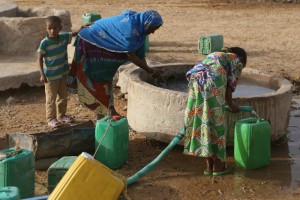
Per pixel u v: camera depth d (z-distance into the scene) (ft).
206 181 22.18
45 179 22.11
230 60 22.13
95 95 26.12
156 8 63.31
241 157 22.99
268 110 24.11
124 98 32.63
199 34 50.03
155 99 24.38
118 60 25.58
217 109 21.75
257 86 27.66
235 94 26.30
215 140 21.98
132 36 24.52
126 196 17.76
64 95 27.66
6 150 20.29
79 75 26.04
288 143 26.37
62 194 16.79
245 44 45.88
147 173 22.66
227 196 20.93
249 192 21.27
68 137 23.35
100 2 66.69
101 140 21.06
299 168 23.50
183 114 23.72
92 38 25.27
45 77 26.71
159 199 20.58
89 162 17.08
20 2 65.98
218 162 22.66
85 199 16.88
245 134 22.59
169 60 40.34
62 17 39.68
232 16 58.90
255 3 66.33
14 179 19.27
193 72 21.93
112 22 25.09
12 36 37.91
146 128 25.03
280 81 26.66
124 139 23.21
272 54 42.39
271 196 20.98
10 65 35.12
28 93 33.37
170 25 54.08
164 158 24.36
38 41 38.29
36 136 22.56
